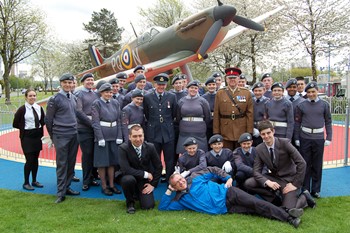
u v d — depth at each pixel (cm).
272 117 465
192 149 447
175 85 534
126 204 405
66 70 3872
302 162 382
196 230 332
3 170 624
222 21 846
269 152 398
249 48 2111
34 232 333
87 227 345
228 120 482
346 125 631
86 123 496
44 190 500
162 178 552
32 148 500
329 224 343
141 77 538
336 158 705
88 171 504
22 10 2522
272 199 396
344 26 1866
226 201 383
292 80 504
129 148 405
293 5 1877
